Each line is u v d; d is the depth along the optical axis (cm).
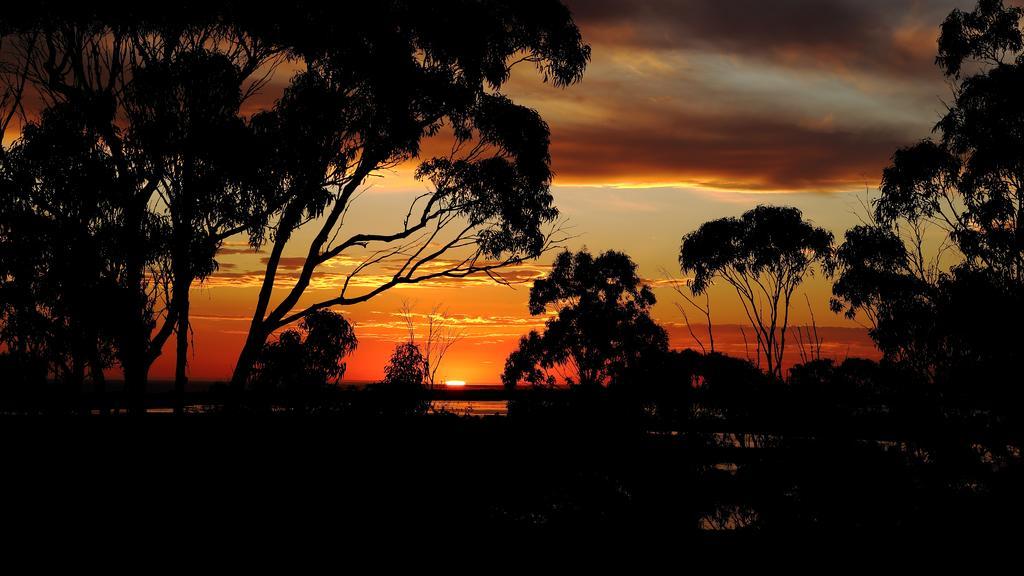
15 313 1398
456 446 1092
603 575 914
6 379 1388
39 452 1067
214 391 1697
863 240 1947
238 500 1018
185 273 1544
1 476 1010
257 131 1641
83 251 1435
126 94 1530
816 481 1038
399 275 2139
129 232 1473
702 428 1116
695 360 1169
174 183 1544
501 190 2120
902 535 1002
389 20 1853
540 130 2108
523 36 2061
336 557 945
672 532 1016
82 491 1000
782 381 1159
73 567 894
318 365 1808
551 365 3803
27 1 1488
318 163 1797
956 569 937
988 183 2009
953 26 2147
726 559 952
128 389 1477
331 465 1075
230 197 1580
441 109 1955
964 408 1169
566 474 1055
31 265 1407
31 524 944
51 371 1423
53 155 1448
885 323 1557
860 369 1193
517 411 1152
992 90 1989
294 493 1027
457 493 1023
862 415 1136
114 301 1434
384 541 979
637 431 1088
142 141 1502
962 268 1563
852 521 1030
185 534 962
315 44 1739
